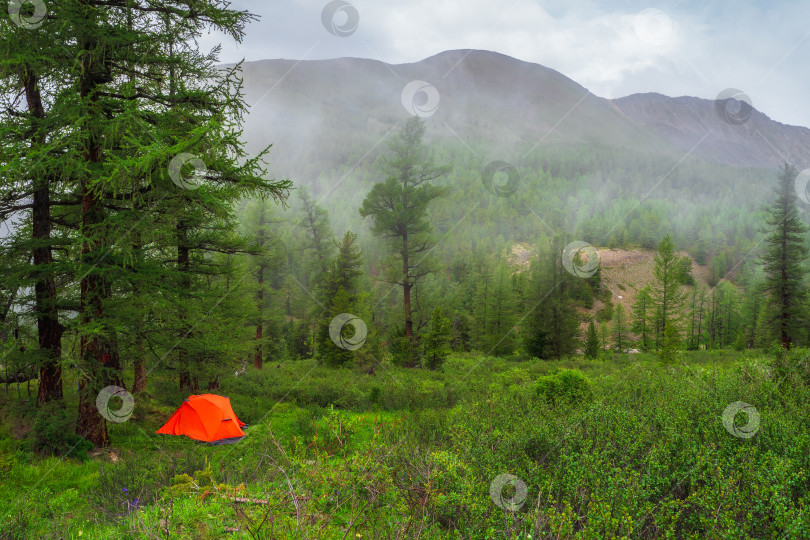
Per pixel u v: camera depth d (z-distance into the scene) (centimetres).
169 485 673
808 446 447
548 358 3609
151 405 1351
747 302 6256
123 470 758
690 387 789
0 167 758
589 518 361
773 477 382
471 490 428
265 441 897
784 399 629
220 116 924
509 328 4647
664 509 379
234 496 487
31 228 1105
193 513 511
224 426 1133
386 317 3844
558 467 473
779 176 3625
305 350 4569
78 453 904
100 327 863
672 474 441
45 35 834
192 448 991
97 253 906
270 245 2694
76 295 1009
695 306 7906
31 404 973
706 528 360
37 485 754
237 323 1675
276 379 2073
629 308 9469
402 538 370
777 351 832
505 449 547
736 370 915
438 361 2608
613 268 11200
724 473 424
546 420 627
